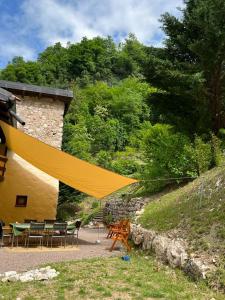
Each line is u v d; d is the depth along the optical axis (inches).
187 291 288.5
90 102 2329.0
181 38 814.5
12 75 2689.5
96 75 3321.9
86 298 269.1
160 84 832.3
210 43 746.8
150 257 425.4
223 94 797.2
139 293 283.1
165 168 792.3
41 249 497.7
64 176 568.4
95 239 636.1
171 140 796.0
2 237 537.3
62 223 530.3
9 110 502.9
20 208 686.5
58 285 302.4
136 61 853.8
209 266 313.6
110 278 327.6
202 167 695.1
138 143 1845.5
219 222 379.2
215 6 740.7
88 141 1763.0
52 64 3196.4
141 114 2262.6
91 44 3587.6
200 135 807.7
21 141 541.6
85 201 1246.3
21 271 357.1
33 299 264.2
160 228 466.9
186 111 848.3
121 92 2513.5
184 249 367.2
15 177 691.4
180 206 510.0
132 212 772.0
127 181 537.3
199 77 714.2
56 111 824.3
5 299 263.1
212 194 470.3
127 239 518.9
